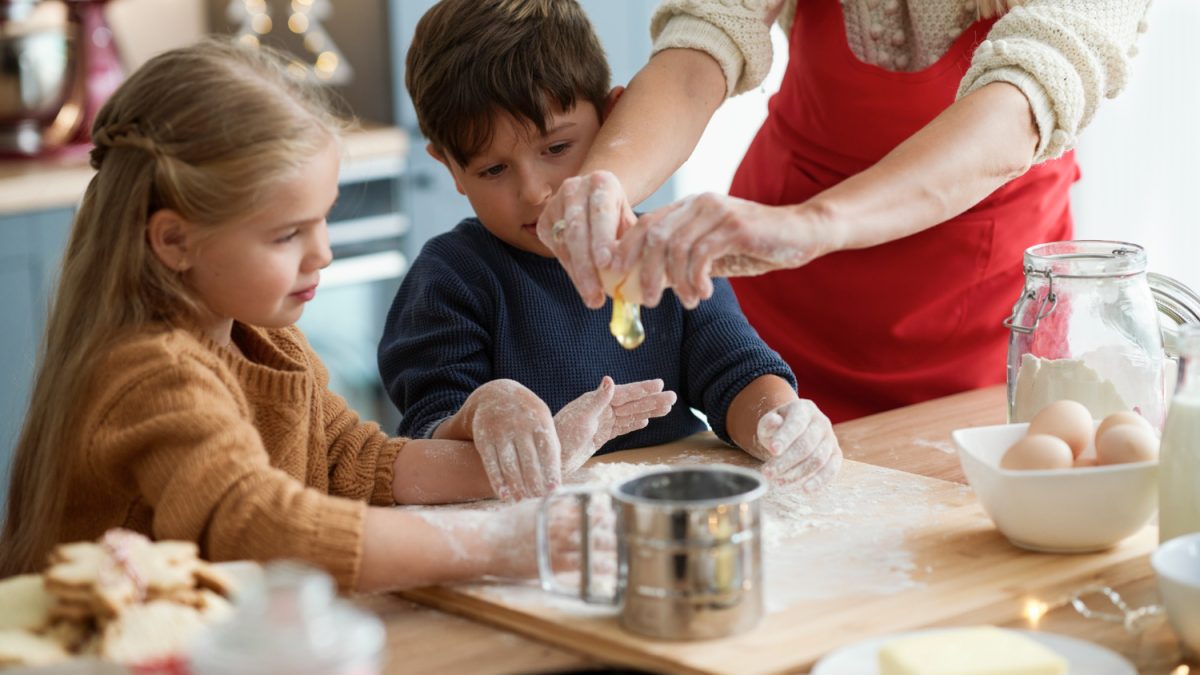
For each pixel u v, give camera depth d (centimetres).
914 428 158
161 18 369
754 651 98
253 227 118
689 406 171
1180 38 272
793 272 182
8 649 89
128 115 120
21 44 299
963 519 125
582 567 105
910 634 97
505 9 158
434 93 158
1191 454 108
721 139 368
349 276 321
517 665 101
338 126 127
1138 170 282
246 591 94
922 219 128
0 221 278
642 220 117
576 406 141
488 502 137
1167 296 149
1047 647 93
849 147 174
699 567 99
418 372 162
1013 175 138
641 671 94
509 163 160
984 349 178
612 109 159
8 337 281
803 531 123
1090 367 135
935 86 166
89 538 121
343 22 337
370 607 112
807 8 176
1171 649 99
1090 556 115
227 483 110
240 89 118
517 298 167
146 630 88
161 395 113
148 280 120
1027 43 140
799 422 135
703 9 160
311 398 138
